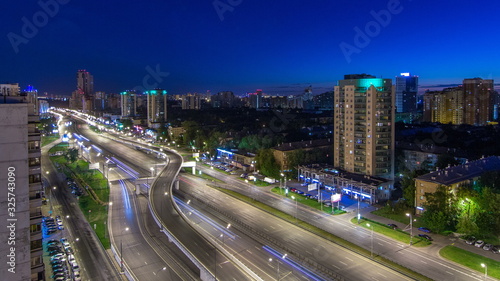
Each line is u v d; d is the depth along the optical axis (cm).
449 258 10231
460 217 11419
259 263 10131
